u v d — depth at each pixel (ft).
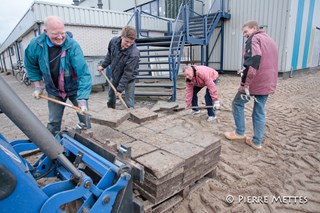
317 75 37.35
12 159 4.09
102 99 21.76
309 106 17.79
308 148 10.57
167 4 43.19
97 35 28.91
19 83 36.58
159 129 8.63
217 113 16.05
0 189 3.67
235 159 9.48
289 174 8.50
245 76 9.13
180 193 6.82
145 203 5.99
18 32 38.17
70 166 4.64
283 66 32.65
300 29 34.76
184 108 17.17
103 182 4.94
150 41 25.05
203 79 13.08
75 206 5.70
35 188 4.09
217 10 36.37
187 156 6.47
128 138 7.75
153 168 5.74
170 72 20.18
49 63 7.88
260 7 32.76
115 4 55.77
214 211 6.57
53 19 6.98
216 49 38.37
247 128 13.03
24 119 3.69
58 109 8.97
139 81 27.35
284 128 13.07
